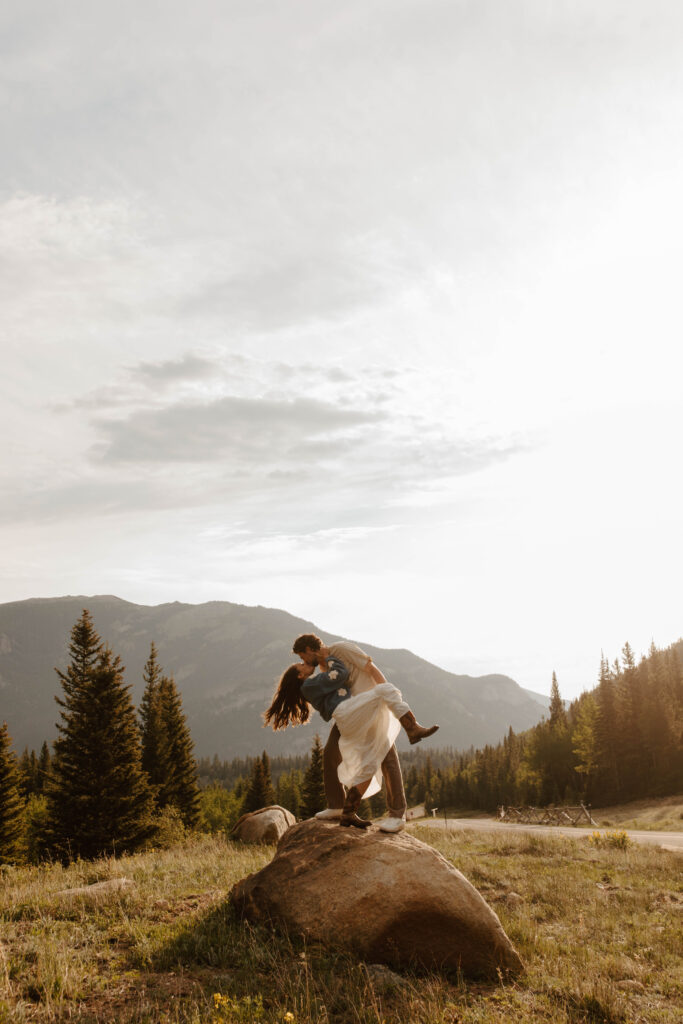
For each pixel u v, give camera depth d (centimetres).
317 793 5375
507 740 10962
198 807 4378
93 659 3131
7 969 479
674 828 3469
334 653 664
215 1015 431
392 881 575
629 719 6944
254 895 625
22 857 3288
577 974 614
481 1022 472
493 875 1159
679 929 841
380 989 500
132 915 667
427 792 12119
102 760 2938
